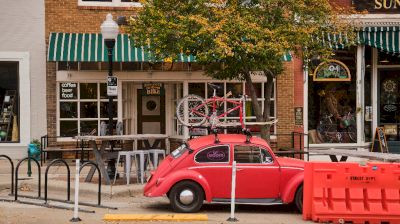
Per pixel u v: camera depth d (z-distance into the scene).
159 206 12.15
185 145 11.85
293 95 19.06
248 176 11.41
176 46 13.35
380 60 19.94
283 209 12.20
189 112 14.37
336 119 19.73
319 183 10.91
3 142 18.06
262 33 12.72
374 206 10.85
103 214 11.15
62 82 18.11
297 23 13.95
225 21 12.61
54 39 17.73
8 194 13.02
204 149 11.43
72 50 17.38
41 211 11.23
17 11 18.05
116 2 18.44
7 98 18.25
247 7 13.69
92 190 13.04
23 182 13.71
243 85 18.75
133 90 19.38
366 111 19.95
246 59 13.07
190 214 10.99
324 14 14.20
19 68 18.06
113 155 14.09
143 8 14.13
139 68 18.30
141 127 19.58
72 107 18.20
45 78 18.11
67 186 12.75
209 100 14.37
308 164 10.99
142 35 13.74
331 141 19.67
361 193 10.91
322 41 14.41
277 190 11.46
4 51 18.02
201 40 12.85
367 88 20.00
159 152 14.19
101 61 17.25
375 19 18.89
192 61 17.25
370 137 20.00
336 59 19.62
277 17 13.68
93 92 18.30
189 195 11.27
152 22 13.32
